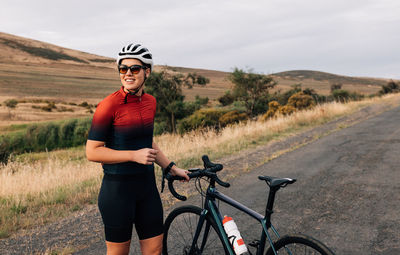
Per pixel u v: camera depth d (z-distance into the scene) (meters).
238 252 2.45
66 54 192.25
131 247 3.93
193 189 6.20
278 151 9.71
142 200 2.39
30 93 90.38
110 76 146.62
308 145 10.36
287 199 5.38
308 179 6.50
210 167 2.70
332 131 12.95
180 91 28.23
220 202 5.42
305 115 16.73
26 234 4.50
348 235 3.94
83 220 4.94
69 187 6.81
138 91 2.26
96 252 3.82
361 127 13.45
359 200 5.09
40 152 32.59
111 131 2.26
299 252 2.25
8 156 18.09
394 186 5.65
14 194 6.63
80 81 121.56
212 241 3.44
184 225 3.19
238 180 6.75
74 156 24.94
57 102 80.12
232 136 12.75
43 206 5.77
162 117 28.16
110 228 2.32
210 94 99.69
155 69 28.19
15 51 169.88
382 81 191.50
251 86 28.42
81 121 38.41
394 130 11.98
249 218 4.60
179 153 10.36
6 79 107.88
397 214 4.43
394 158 7.73
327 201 5.15
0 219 5.04
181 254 3.23
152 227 2.45
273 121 16.25
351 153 8.67
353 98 37.88
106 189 2.30
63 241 4.20
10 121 53.59
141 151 2.10
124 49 2.20
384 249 3.55
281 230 4.18
